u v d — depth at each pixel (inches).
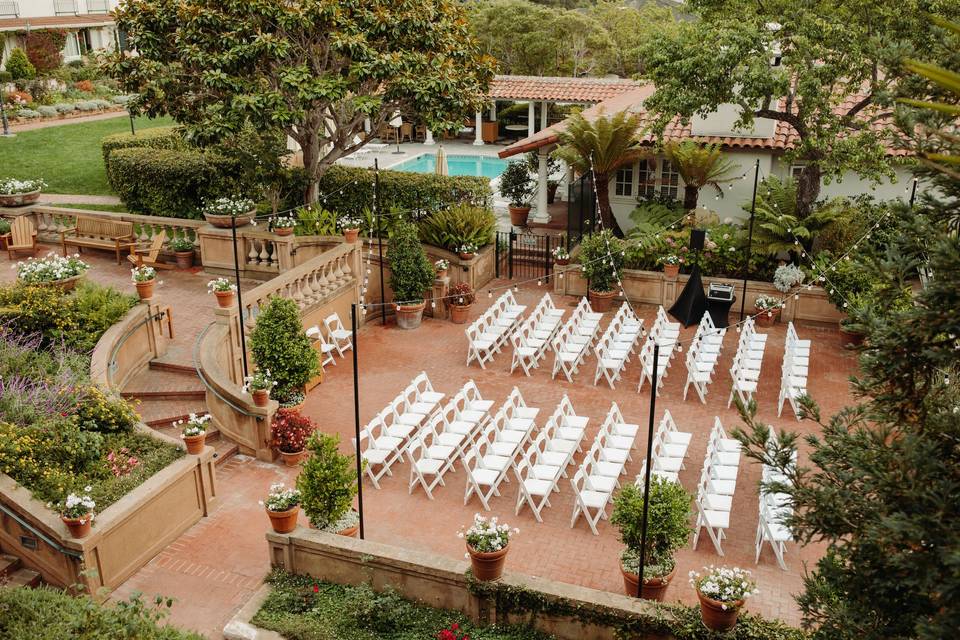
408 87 746.8
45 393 488.1
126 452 471.5
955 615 209.9
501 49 1658.5
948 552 208.4
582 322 733.9
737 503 502.3
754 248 788.6
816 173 791.7
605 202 937.5
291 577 427.5
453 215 831.7
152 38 759.7
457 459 559.8
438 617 396.8
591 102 1234.0
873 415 270.2
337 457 442.3
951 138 185.6
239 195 854.5
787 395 597.9
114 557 418.0
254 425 541.3
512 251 935.0
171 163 884.0
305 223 810.8
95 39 1727.4
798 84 694.5
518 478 501.0
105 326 588.1
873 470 241.3
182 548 455.2
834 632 257.8
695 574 366.9
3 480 429.7
